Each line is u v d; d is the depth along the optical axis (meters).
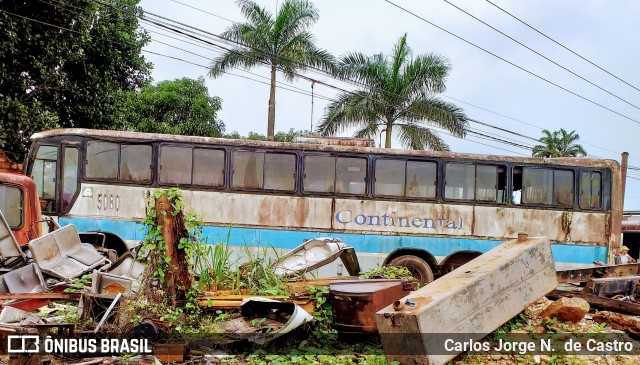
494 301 6.80
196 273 8.08
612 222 13.20
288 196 12.73
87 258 8.83
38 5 15.66
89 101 18.17
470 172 13.12
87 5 16.56
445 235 12.89
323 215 12.74
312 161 12.88
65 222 12.30
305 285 8.25
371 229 12.78
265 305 7.36
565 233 13.09
